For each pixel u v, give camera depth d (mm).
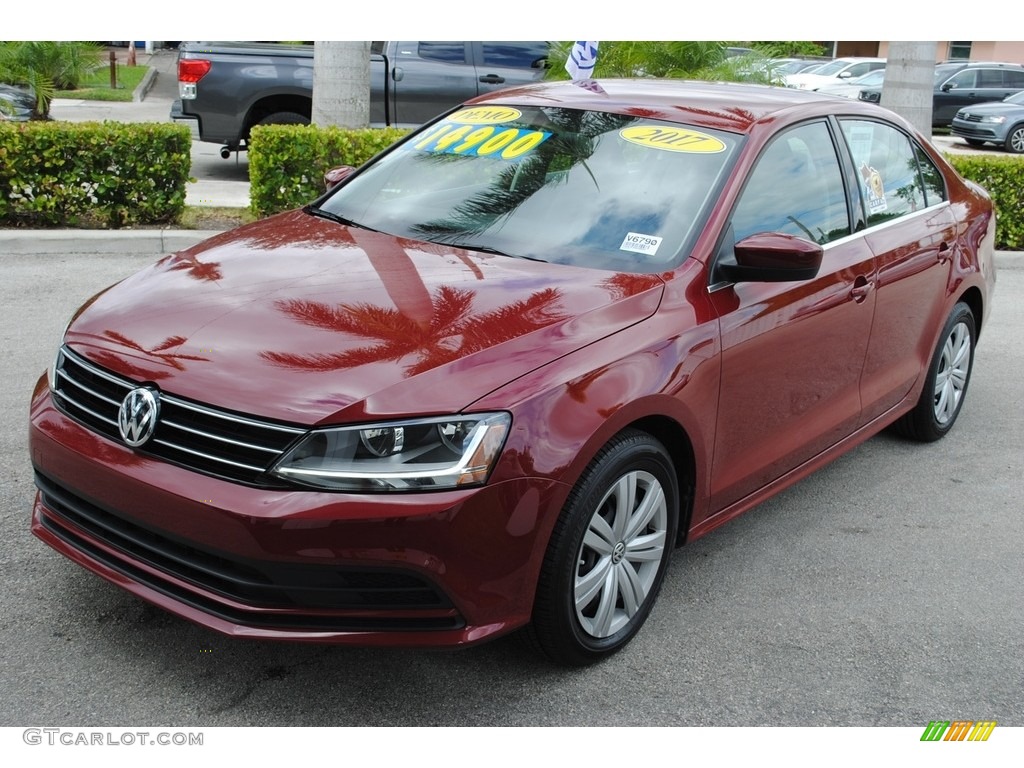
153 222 8977
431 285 3422
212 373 2939
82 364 3188
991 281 5816
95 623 3443
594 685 3355
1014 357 7328
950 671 3594
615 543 3336
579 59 9539
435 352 2994
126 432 2988
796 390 4117
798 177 4250
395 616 2893
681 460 3627
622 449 3209
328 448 2781
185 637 3410
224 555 2811
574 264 3678
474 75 13438
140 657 3295
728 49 12805
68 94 22453
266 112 12828
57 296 7000
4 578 3652
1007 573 4309
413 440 2816
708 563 4230
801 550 4395
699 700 3326
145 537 3008
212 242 4008
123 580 3092
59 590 3607
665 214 3828
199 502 2809
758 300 3803
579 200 3959
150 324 3221
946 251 5199
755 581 4105
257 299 3301
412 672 3340
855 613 3920
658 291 3514
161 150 8742
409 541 2791
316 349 3000
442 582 2852
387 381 2873
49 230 8477
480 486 2850
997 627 3895
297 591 2816
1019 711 3402
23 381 5395
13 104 15148
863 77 26328
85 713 3037
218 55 12492
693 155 4031
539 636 3215
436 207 4129
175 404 2912
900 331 4879
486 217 3990
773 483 4211
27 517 4078
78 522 3240
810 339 4102
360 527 2756
